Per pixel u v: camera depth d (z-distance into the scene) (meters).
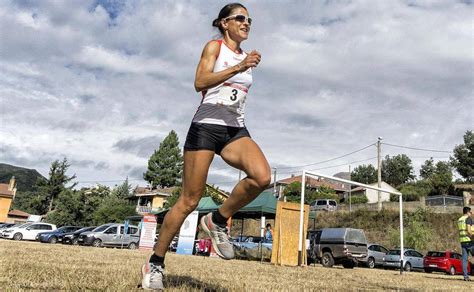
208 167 2.74
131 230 26.45
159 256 3.01
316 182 72.19
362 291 4.77
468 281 9.88
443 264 21.00
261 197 17.83
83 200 48.34
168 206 45.66
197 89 2.62
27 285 2.99
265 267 9.56
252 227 35.97
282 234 12.91
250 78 2.79
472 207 32.91
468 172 56.78
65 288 2.94
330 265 16.77
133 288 3.04
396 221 33.03
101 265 5.75
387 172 94.38
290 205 13.29
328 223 37.09
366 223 34.53
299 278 6.33
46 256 7.10
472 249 10.38
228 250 2.73
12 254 6.90
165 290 3.02
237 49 2.81
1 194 56.53
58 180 58.25
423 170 90.38
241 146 2.66
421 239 27.39
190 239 17.64
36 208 57.44
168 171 71.69
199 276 5.07
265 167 2.53
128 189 67.75
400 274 12.20
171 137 73.69
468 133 58.47
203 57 2.66
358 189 65.94
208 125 2.64
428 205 34.41
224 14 2.80
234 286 3.96
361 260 16.70
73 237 26.78
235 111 2.69
